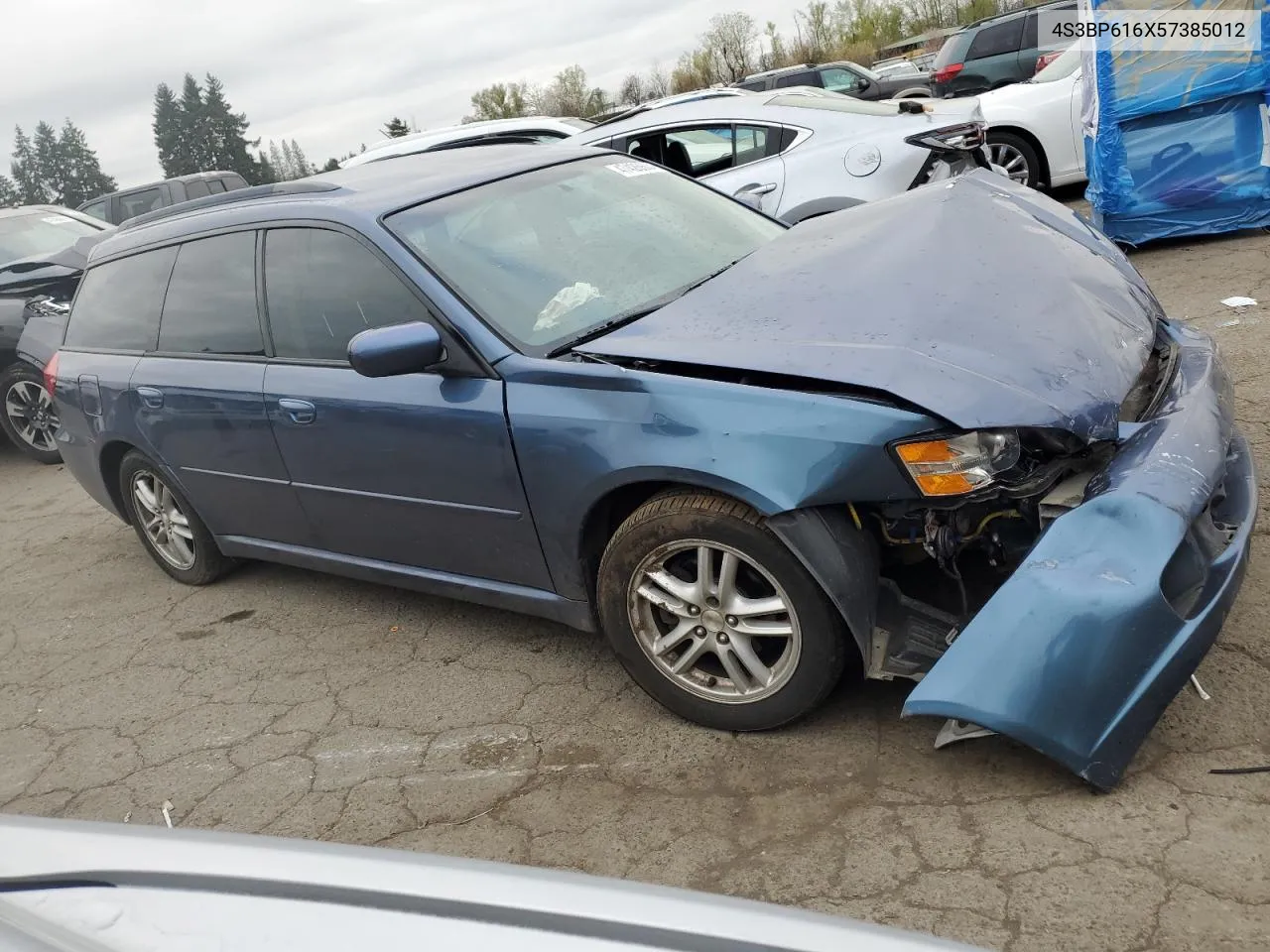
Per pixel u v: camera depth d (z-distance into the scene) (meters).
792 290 2.99
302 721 3.57
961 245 3.09
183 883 1.29
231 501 4.23
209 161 107.12
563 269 3.40
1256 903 2.04
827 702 2.98
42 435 7.98
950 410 2.39
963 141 6.70
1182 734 2.55
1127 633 2.23
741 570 2.82
